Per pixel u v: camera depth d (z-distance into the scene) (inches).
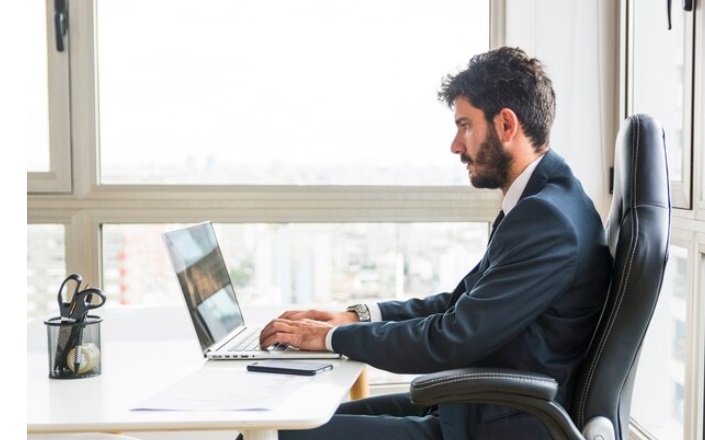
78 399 51.9
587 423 53.6
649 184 54.6
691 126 84.4
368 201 108.7
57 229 105.4
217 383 54.7
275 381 55.2
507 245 57.9
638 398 102.5
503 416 55.3
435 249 111.6
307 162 108.8
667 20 90.0
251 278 109.2
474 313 56.4
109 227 106.7
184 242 68.2
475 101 62.4
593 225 59.6
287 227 109.1
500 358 58.1
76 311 58.2
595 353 53.8
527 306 55.8
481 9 109.9
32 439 53.8
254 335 72.2
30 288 105.7
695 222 84.0
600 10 105.2
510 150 62.2
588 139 105.9
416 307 74.2
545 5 105.2
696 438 84.3
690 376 85.3
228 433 106.6
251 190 107.0
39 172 104.3
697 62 82.5
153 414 47.8
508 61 62.3
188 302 63.9
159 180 107.0
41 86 104.0
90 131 104.3
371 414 69.3
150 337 72.7
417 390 51.1
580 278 57.5
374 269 110.9
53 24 102.9
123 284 107.3
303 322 65.7
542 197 58.4
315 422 46.4
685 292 90.4
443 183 110.7
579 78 105.7
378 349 59.4
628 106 103.1
